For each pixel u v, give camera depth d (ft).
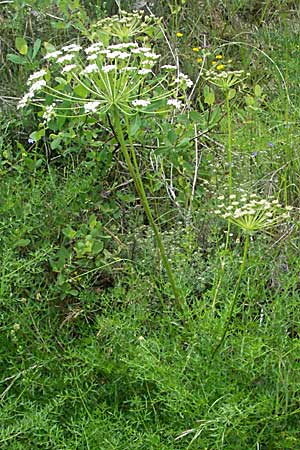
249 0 20.77
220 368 10.55
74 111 13.16
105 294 12.73
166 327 11.64
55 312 12.32
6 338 11.37
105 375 11.07
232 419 9.85
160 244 10.72
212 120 13.76
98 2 17.54
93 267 12.78
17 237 11.98
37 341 11.29
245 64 18.58
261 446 10.12
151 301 12.19
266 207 9.41
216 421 9.33
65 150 14.26
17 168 13.12
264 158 15.10
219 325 10.68
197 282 12.21
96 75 10.04
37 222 12.75
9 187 12.84
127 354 10.64
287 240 12.84
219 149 15.23
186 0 19.71
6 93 15.81
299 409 9.84
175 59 16.12
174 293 10.96
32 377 10.71
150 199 14.53
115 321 11.02
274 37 19.54
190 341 10.62
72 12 16.42
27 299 12.01
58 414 10.14
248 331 11.16
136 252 13.07
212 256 13.30
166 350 10.95
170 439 10.07
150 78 16.65
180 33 18.02
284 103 16.89
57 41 16.61
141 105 10.23
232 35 19.58
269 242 13.14
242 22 20.20
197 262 12.39
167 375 10.05
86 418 10.64
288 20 20.20
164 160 14.94
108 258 12.78
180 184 14.10
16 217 12.46
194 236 12.82
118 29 12.26
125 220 14.01
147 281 12.01
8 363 11.31
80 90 10.93
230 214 9.50
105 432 9.82
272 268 12.21
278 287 11.94
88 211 13.70
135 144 14.44
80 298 11.89
